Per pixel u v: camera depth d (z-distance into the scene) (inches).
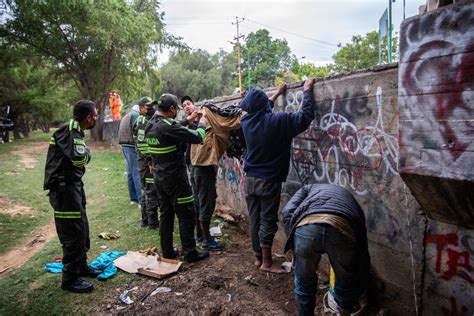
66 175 125.0
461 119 68.7
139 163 191.2
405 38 76.6
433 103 72.9
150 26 757.9
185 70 2034.9
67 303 121.7
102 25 676.1
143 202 197.2
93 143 767.7
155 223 194.1
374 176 107.7
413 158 78.2
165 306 117.7
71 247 127.3
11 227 211.6
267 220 135.3
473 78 65.8
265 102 131.2
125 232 190.9
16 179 345.4
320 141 130.1
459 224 83.9
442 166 73.0
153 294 125.5
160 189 145.9
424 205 87.3
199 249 165.9
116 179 341.7
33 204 261.6
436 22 70.2
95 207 245.1
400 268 102.7
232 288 127.9
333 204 90.4
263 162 132.0
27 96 928.9
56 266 149.6
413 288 99.6
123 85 887.7
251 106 130.9
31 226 215.8
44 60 786.2
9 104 930.1
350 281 92.0
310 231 87.2
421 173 77.0
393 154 100.0
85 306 119.8
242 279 134.0
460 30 66.6
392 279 106.0
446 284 90.7
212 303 118.2
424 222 93.7
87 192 296.8
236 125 155.7
